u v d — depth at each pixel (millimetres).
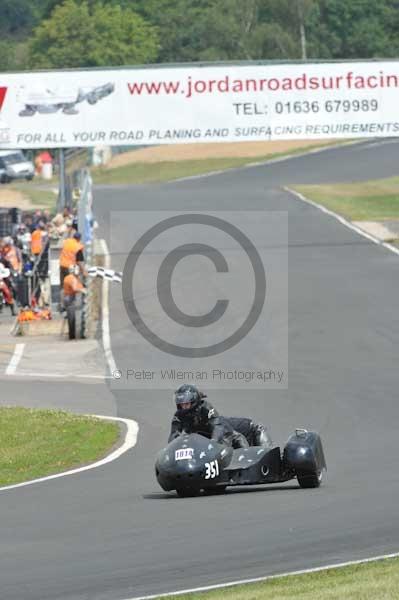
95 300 136500
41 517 50250
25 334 126312
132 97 151500
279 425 80250
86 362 109750
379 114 149750
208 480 51969
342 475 59188
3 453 73500
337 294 133750
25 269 141000
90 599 35219
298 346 110188
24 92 152250
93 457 71188
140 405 90125
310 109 150000
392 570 35812
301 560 38781
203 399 54250
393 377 96438
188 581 36812
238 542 41938
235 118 150625
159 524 46344
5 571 39406
